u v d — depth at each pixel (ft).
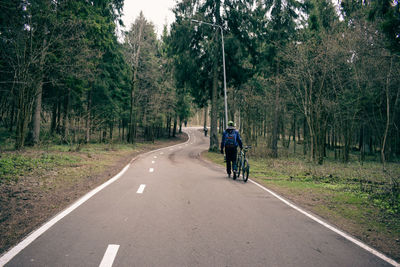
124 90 115.65
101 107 94.89
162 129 199.72
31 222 15.12
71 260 10.29
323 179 36.99
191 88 90.27
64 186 25.41
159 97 123.85
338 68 62.34
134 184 26.99
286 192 27.07
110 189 24.21
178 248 11.71
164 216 16.26
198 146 138.41
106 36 70.59
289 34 73.92
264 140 126.31
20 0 44.34
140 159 61.11
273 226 15.25
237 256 11.10
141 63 110.01
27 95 45.60
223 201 20.75
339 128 87.86
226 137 33.24
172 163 54.49
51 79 55.31
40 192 22.48
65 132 62.44
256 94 96.12
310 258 11.23
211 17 81.76
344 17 47.83
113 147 78.89
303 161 70.64
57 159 40.70
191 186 26.86
